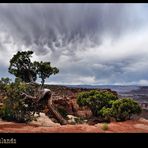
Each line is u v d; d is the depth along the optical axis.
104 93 26.81
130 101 21.78
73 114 28.14
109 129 15.59
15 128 14.86
